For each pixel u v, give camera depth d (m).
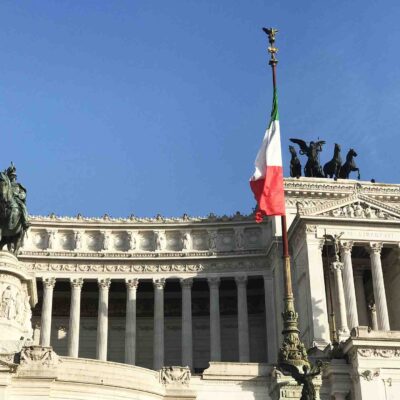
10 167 59.06
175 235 93.69
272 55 45.53
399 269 84.38
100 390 47.94
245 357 86.44
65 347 92.00
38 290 92.19
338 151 92.50
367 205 82.31
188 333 87.88
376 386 57.72
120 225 93.06
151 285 94.06
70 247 92.31
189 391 52.31
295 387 36.78
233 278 91.00
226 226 92.81
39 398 45.94
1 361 45.84
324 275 84.50
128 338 87.44
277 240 86.19
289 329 36.28
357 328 59.47
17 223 57.69
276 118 44.78
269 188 43.44
